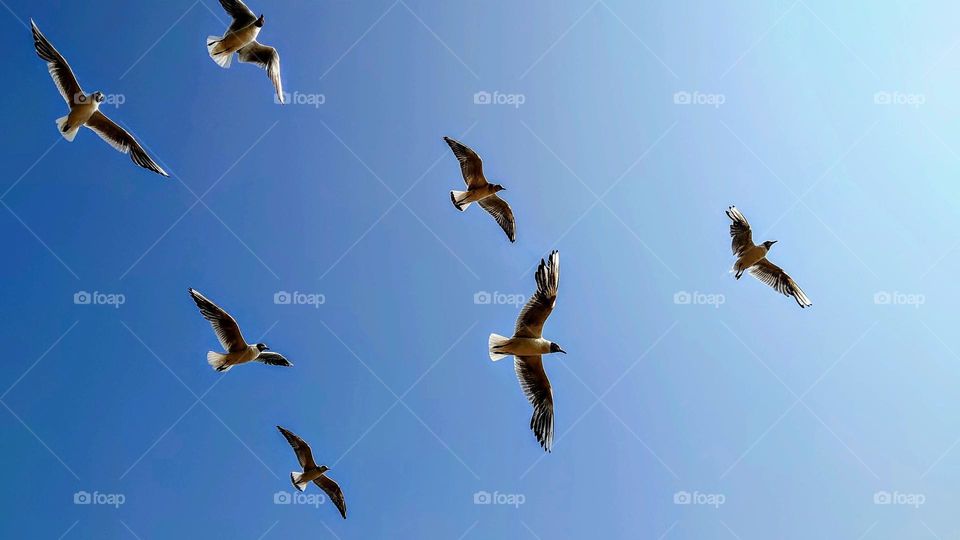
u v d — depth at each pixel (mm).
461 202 15078
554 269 12109
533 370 12461
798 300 14969
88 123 13086
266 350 14586
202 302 14203
